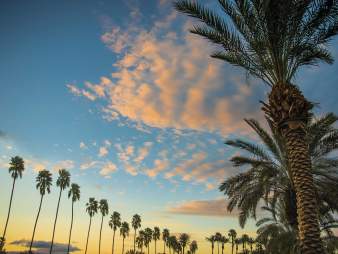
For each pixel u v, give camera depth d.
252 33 12.24
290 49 12.12
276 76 12.56
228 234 120.69
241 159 19.25
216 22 12.60
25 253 64.38
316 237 10.29
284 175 18.66
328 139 17.55
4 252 61.56
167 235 127.62
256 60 12.99
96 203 93.75
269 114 12.12
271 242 24.72
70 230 82.19
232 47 12.93
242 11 11.89
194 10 12.57
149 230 128.25
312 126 17.47
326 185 18.27
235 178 19.31
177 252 124.06
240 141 19.08
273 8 11.30
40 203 68.56
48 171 69.69
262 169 18.58
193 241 125.69
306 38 11.98
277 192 19.80
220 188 19.52
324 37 11.85
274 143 18.30
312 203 10.62
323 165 18.31
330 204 18.98
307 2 11.22
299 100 11.47
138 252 117.38
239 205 19.73
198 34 13.09
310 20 11.62
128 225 117.00
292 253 23.42
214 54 13.61
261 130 18.62
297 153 11.12
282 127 11.60
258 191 19.25
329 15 11.40
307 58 12.31
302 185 10.81
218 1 12.48
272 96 11.98
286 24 11.56
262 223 30.52
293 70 12.47
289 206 18.39
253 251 89.62
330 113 17.12
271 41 11.94
